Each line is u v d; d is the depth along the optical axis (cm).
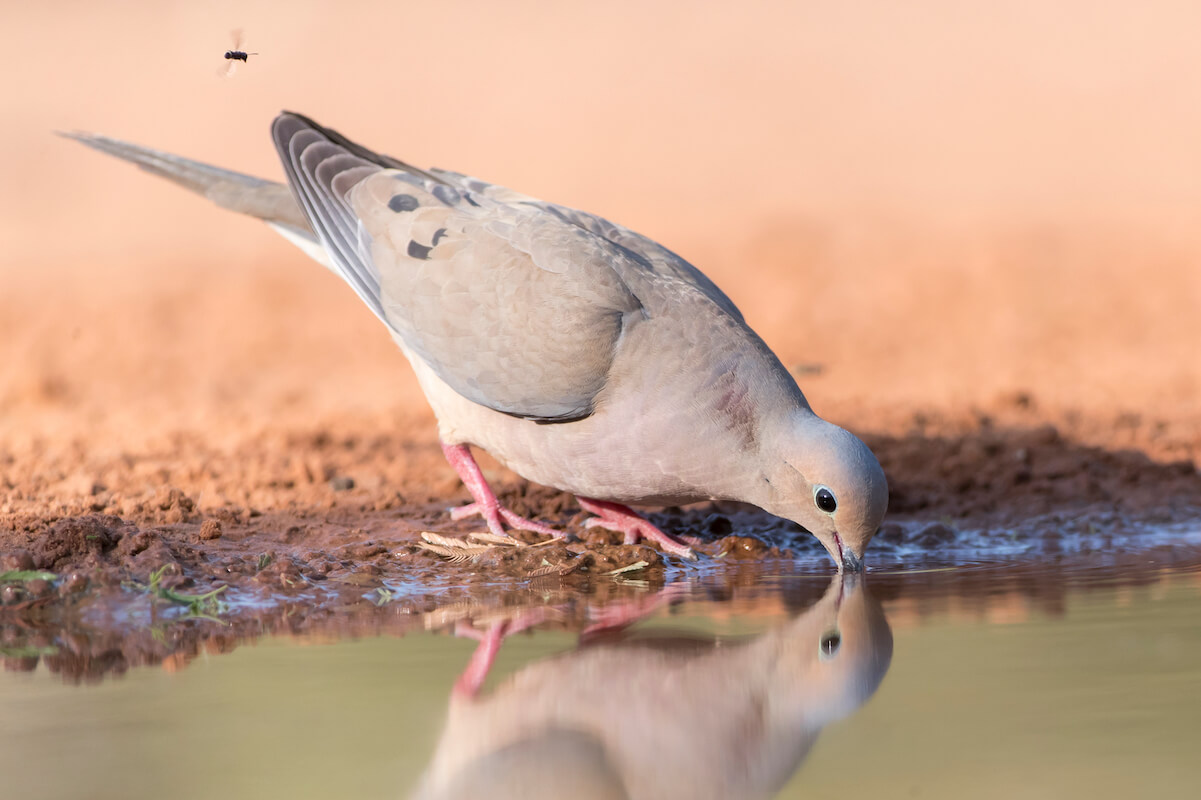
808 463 1041
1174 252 3095
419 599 1017
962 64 5419
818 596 1005
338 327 2600
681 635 893
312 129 1252
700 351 1051
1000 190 4047
